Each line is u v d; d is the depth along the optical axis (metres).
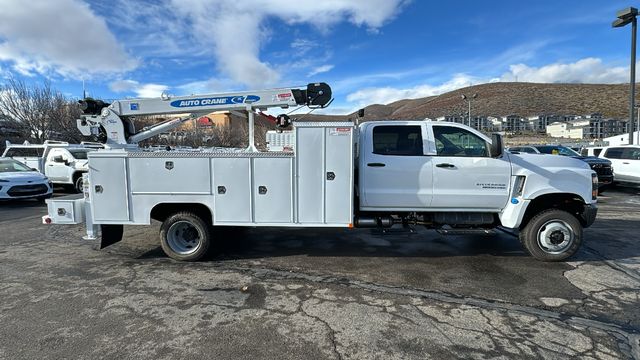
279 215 5.31
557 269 5.21
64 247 6.44
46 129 29.73
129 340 3.33
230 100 6.34
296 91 6.23
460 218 5.69
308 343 3.28
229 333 3.46
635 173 12.83
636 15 15.34
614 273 5.05
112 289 4.51
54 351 3.15
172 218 5.48
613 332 3.49
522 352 3.14
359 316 3.80
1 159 13.04
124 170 5.35
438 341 3.32
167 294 4.36
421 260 5.65
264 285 4.64
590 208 5.48
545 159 5.60
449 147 5.59
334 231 7.57
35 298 4.25
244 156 5.23
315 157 5.21
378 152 5.55
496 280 4.80
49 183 12.59
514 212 5.48
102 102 6.45
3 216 9.58
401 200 5.54
